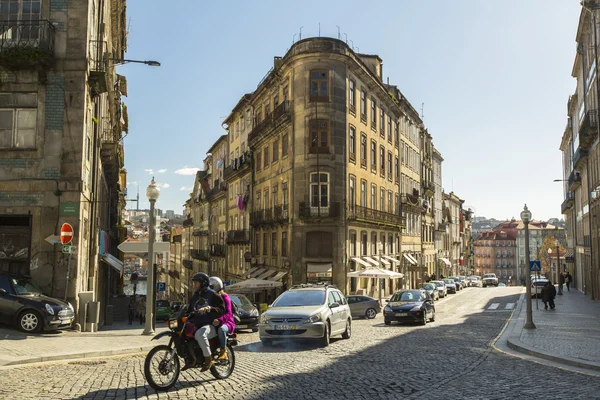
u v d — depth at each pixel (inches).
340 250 1425.9
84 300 689.6
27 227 707.4
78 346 486.3
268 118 1611.7
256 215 1758.1
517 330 700.7
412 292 964.6
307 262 1424.7
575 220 2153.1
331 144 1446.9
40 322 574.9
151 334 618.2
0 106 716.0
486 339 643.5
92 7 786.2
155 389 311.7
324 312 572.4
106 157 1125.7
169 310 1387.8
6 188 706.2
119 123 1739.7
